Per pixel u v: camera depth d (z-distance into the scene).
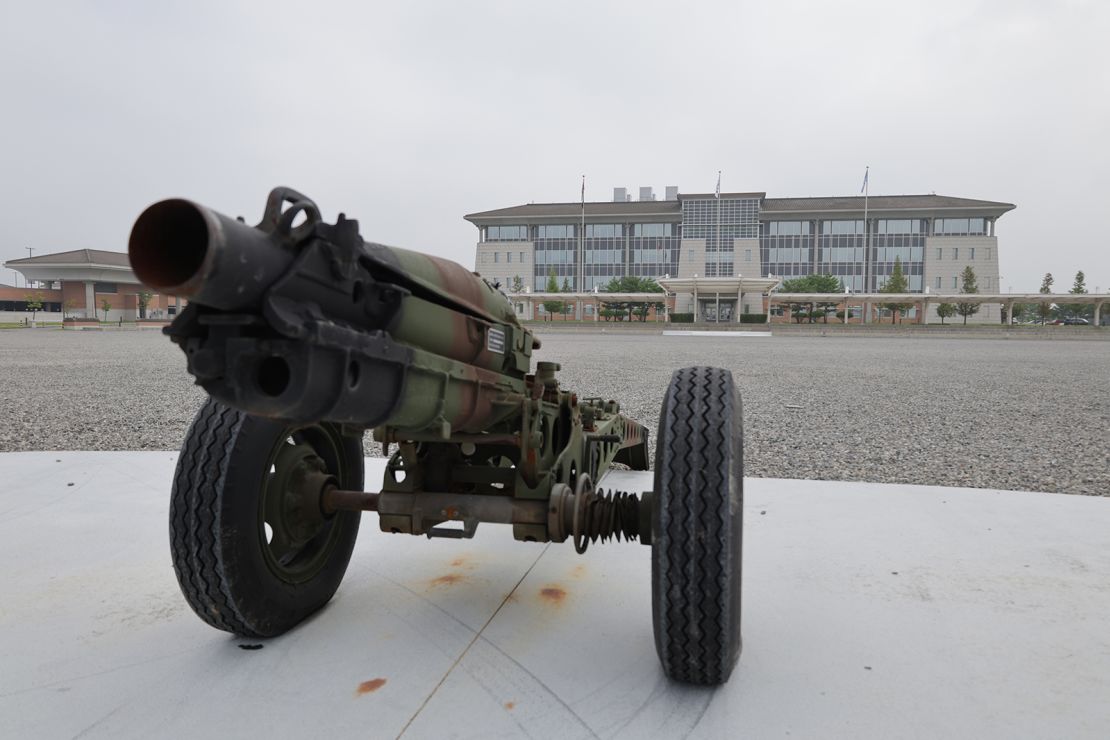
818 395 12.26
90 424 8.41
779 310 90.12
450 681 2.29
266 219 1.60
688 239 101.94
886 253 100.75
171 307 103.69
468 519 2.58
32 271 91.12
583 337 45.34
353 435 2.56
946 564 3.43
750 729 2.04
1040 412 10.02
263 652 2.49
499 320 2.68
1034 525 4.06
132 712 2.10
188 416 9.10
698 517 2.02
